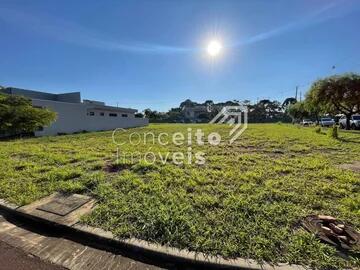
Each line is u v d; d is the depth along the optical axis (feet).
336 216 8.83
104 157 20.21
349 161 18.58
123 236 7.63
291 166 16.58
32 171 15.07
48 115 46.03
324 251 6.70
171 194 10.85
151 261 6.84
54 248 7.50
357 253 6.59
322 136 38.60
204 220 8.46
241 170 15.33
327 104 66.03
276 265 6.26
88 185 12.41
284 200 10.28
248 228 7.92
